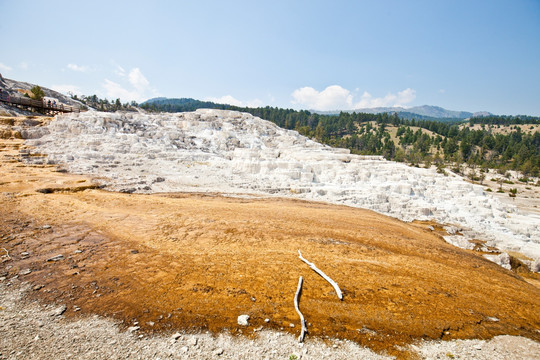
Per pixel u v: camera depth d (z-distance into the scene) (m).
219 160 48.78
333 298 12.77
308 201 32.81
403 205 34.78
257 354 9.26
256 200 30.81
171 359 8.77
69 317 10.34
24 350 8.59
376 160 51.75
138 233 18.69
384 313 11.95
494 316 12.77
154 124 59.47
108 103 174.00
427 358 9.69
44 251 15.23
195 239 18.34
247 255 16.62
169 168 40.62
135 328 9.97
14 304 10.77
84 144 42.69
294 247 18.23
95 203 24.08
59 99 114.50
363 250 18.83
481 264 20.50
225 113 79.44
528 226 33.16
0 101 56.31
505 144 165.00
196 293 12.41
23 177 28.67
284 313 11.45
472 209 36.66
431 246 22.38
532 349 10.62
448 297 13.88
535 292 16.66
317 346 9.80
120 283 12.80
